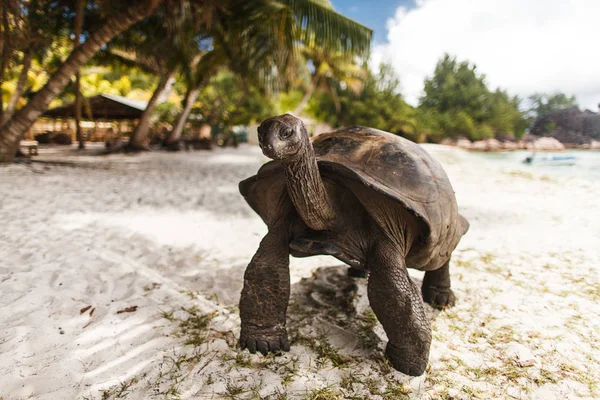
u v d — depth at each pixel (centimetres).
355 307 149
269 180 120
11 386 98
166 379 105
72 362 109
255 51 589
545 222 299
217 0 491
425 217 104
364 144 119
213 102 1284
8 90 902
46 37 525
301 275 186
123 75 1599
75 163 599
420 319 104
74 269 176
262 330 116
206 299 157
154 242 230
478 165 683
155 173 539
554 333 134
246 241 241
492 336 132
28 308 137
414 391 104
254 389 102
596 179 525
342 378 108
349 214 113
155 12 553
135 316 138
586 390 105
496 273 191
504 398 102
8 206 297
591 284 179
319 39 520
